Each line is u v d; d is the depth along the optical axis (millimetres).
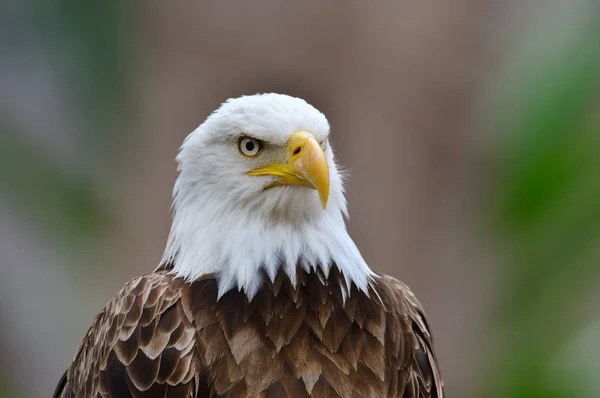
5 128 16734
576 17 16047
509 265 15766
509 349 15938
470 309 15805
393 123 15125
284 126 8516
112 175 16422
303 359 8242
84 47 16312
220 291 8445
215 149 8727
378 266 15312
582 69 15703
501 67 15547
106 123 16250
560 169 15477
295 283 8500
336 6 14797
